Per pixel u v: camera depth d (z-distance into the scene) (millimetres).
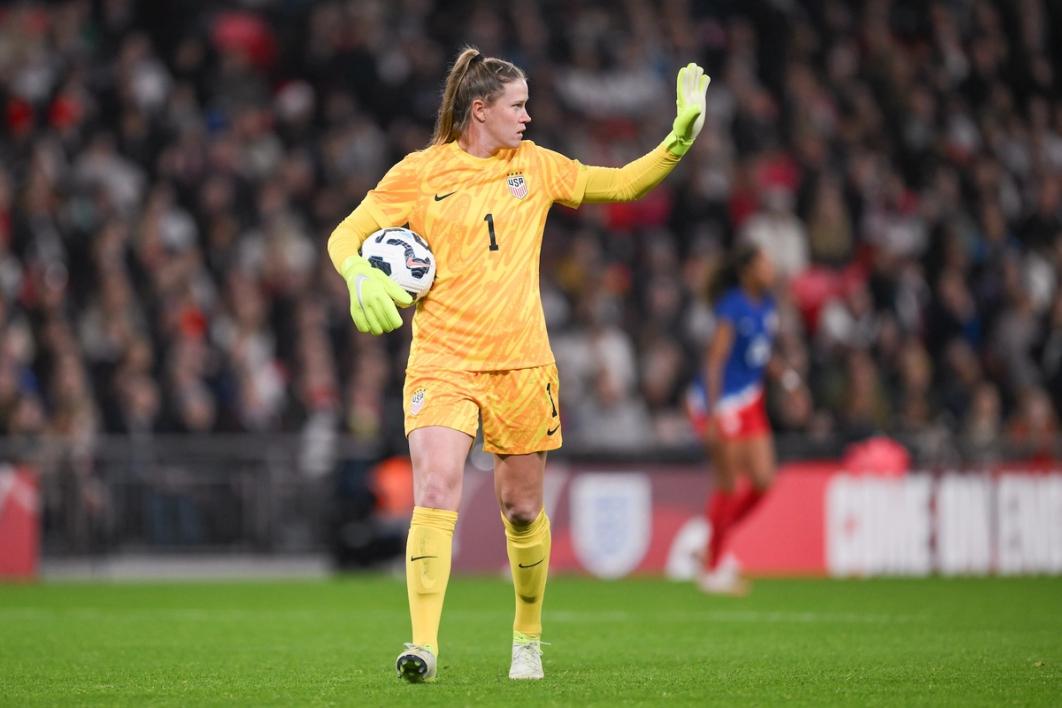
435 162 19875
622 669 21953
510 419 19484
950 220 71938
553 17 75500
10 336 52938
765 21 79438
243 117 65250
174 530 50281
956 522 50875
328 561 51531
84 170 60406
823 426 56375
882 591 41625
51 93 63031
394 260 19328
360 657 24188
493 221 19594
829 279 66500
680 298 64375
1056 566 51469
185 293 56875
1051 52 83938
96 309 55500
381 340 59938
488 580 47500
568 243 66938
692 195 69562
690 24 79188
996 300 68625
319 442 51688
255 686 19641
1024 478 51375
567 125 71062
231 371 55344
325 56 69438
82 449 49438
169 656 24422
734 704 17578
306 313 58688
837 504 50344
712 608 35625
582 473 50094
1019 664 22578
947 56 80562
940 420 60656
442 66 71062
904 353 62406
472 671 21594
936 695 18531
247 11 72062
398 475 52000
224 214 61594
